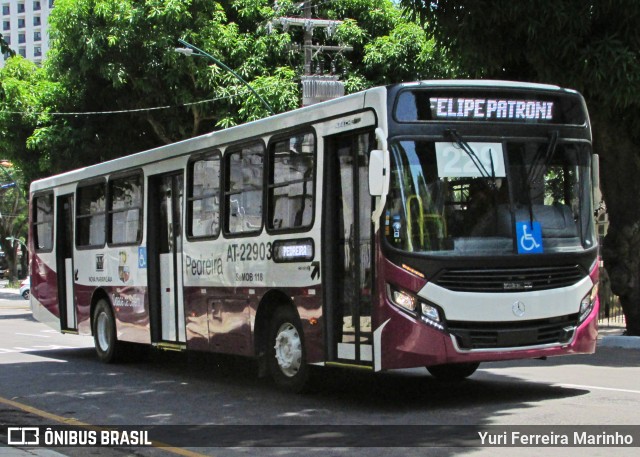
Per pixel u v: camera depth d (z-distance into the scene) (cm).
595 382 1074
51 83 2600
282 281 1013
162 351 1656
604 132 1545
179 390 1135
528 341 877
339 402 972
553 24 1379
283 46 2406
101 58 2394
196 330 1215
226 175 1148
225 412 945
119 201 1455
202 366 1423
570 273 909
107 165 1495
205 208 1201
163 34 2338
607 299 1962
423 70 2419
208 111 2405
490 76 1542
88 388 1176
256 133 1083
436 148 875
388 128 862
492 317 860
